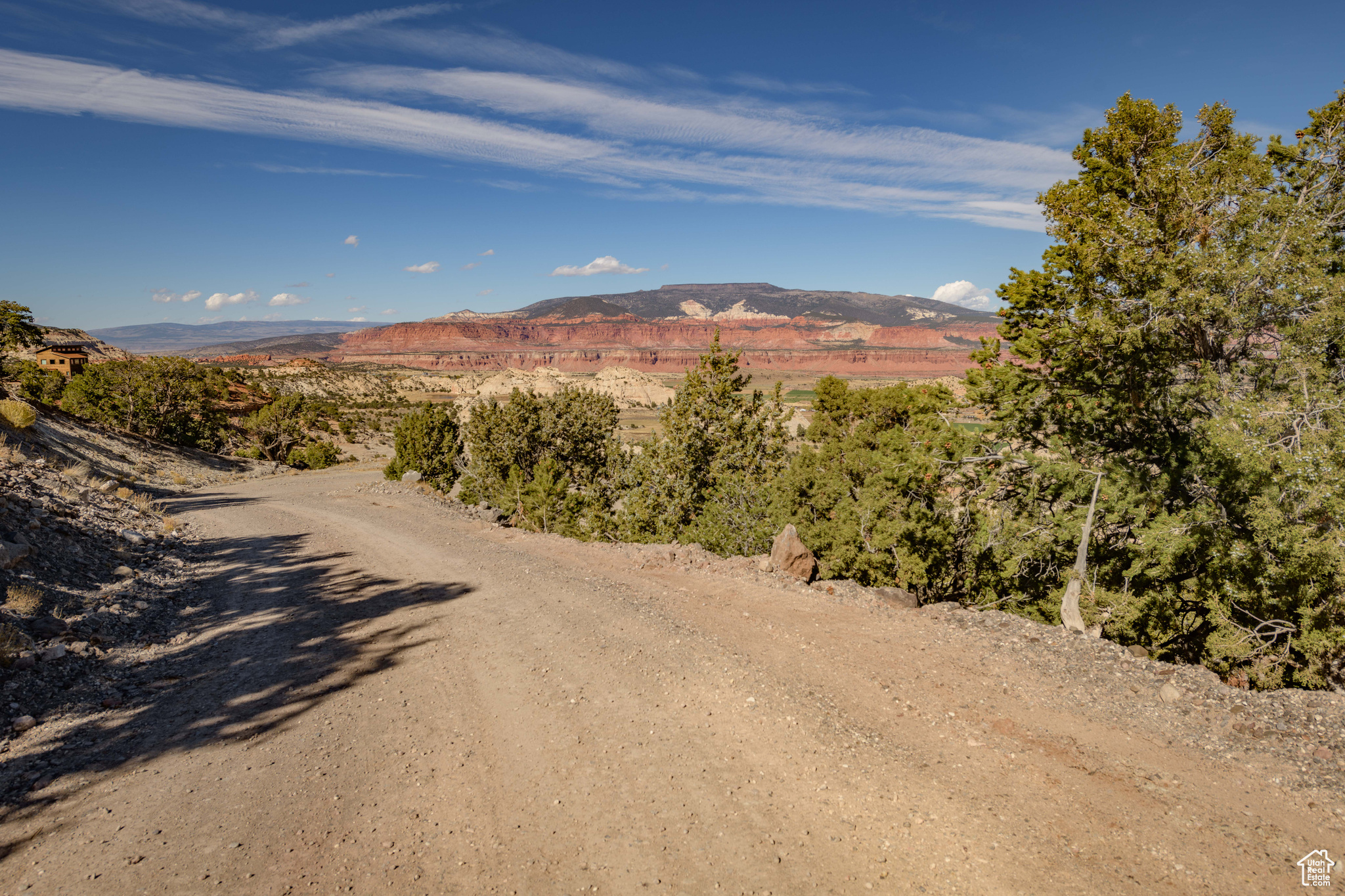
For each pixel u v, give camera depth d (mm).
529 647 9469
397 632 10375
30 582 10391
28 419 27125
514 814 5531
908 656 8781
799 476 17562
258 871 4793
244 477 49969
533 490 24859
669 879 4730
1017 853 4953
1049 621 16266
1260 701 7258
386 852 5039
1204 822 5348
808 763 6230
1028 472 16422
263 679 8516
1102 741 6625
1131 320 14414
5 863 4816
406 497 29047
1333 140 14141
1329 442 10906
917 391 19297
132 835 5188
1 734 6641
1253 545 12719
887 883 4695
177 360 59969
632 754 6477
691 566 14156
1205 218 14930
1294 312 12398
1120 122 20562
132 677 8453
